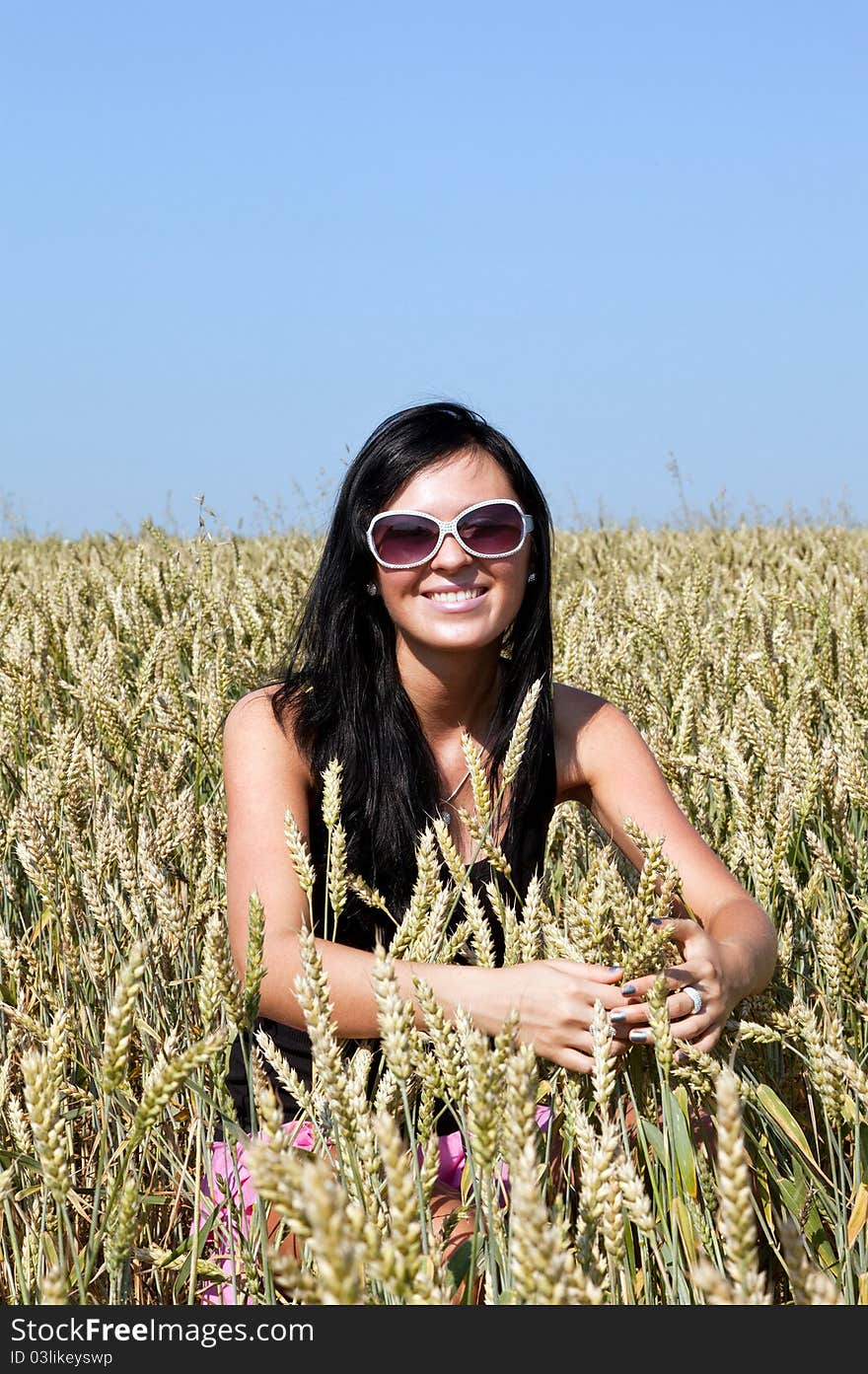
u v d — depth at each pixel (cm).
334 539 298
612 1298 166
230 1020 199
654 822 303
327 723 292
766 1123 240
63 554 1249
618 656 503
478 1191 188
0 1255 245
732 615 634
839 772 320
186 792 328
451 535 281
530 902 240
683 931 247
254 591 684
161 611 717
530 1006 224
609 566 1045
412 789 291
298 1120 199
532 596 304
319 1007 173
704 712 441
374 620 296
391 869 289
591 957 237
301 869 235
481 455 290
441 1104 275
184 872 323
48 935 301
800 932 318
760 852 288
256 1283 210
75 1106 283
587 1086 235
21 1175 255
